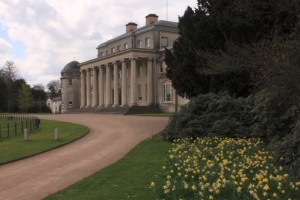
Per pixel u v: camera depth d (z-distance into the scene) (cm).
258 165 930
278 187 674
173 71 2336
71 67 7294
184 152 1201
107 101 5488
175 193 708
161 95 4869
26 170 1213
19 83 8700
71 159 1420
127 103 5131
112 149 1656
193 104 1838
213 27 1934
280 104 1219
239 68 1550
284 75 982
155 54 5012
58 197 820
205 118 1738
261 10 1496
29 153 1571
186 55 2086
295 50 999
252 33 1708
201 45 2003
